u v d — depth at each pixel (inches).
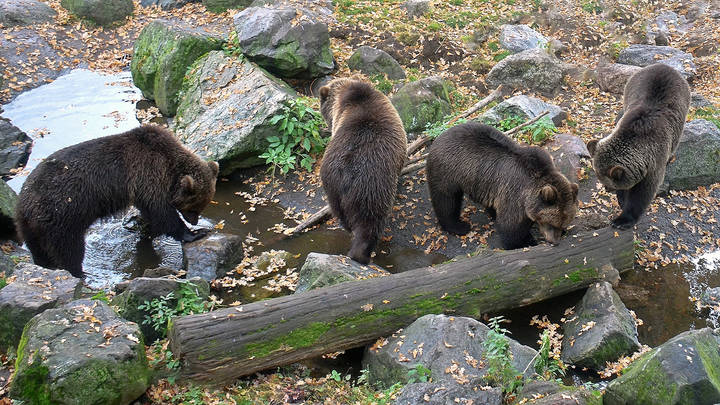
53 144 448.5
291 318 258.1
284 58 462.0
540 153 318.3
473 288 286.0
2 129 438.6
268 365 256.4
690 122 389.7
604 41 538.6
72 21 584.4
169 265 350.9
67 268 323.9
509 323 306.5
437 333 260.1
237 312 253.1
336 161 331.0
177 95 485.4
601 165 331.0
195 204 356.2
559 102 465.4
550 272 301.1
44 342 231.0
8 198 362.0
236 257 348.8
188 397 240.4
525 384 239.9
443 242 362.6
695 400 220.1
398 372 255.0
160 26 505.4
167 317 270.2
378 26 536.7
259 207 403.2
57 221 313.4
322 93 401.4
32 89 520.7
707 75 495.5
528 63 471.8
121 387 228.4
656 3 601.0
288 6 495.2
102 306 251.3
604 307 290.4
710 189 385.1
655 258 344.2
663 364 223.9
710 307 314.3
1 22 563.5
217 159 418.6
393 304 272.8
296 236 375.2
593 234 316.5
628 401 228.5
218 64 474.6
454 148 343.0
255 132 420.5
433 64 509.4
